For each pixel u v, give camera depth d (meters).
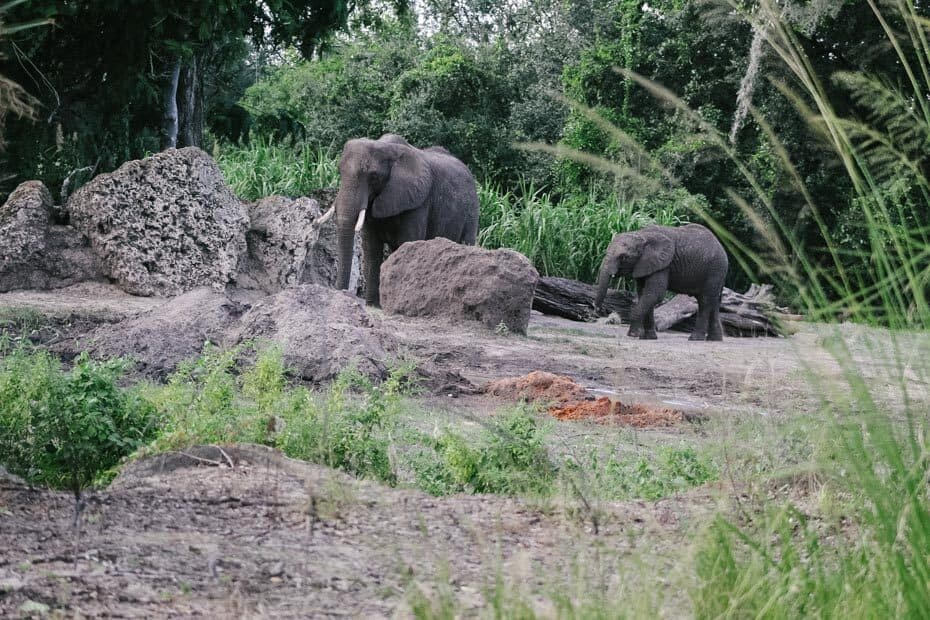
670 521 4.84
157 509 5.02
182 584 3.94
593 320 26.23
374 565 4.23
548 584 3.61
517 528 4.91
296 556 4.33
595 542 3.79
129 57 23.05
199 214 20.55
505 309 19.06
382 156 22.12
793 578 3.38
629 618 3.18
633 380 14.02
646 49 36.09
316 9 24.36
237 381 9.66
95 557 4.21
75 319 15.81
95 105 24.44
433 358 14.69
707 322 23.78
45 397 6.65
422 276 19.69
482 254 19.33
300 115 47.84
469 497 5.69
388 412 7.20
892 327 3.19
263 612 3.66
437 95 43.53
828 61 22.08
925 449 3.16
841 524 4.45
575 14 47.59
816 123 3.42
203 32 21.56
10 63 22.33
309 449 6.56
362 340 11.61
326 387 10.71
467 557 4.37
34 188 20.11
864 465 3.30
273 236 21.59
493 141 42.06
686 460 6.59
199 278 20.36
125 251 19.83
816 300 3.21
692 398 12.26
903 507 3.23
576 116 35.16
